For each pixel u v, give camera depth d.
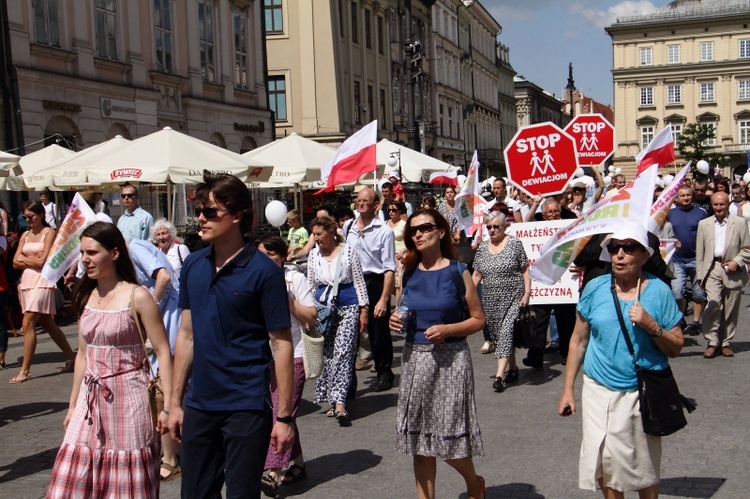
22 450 7.43
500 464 6.69
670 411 4.57
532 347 9.70
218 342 4.34
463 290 5.38
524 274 9.52
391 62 51.16
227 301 4.32
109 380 4.80
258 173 16.20
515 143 12.30
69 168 15.02
